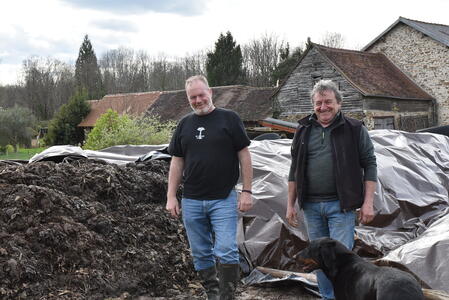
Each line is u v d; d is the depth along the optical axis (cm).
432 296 426
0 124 3659
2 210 481
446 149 987
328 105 403
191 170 421
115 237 514
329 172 407
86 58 7688
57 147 769
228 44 5103
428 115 2831
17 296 421
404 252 481
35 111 6675
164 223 573
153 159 784
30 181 545
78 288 448
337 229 409
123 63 7469
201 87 416
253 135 1938
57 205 510
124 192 597
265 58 6538
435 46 2795
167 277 505
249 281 547
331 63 2598
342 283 363
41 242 465
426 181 785
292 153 432
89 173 596
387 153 836
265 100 2962
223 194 419
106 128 1770
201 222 430
